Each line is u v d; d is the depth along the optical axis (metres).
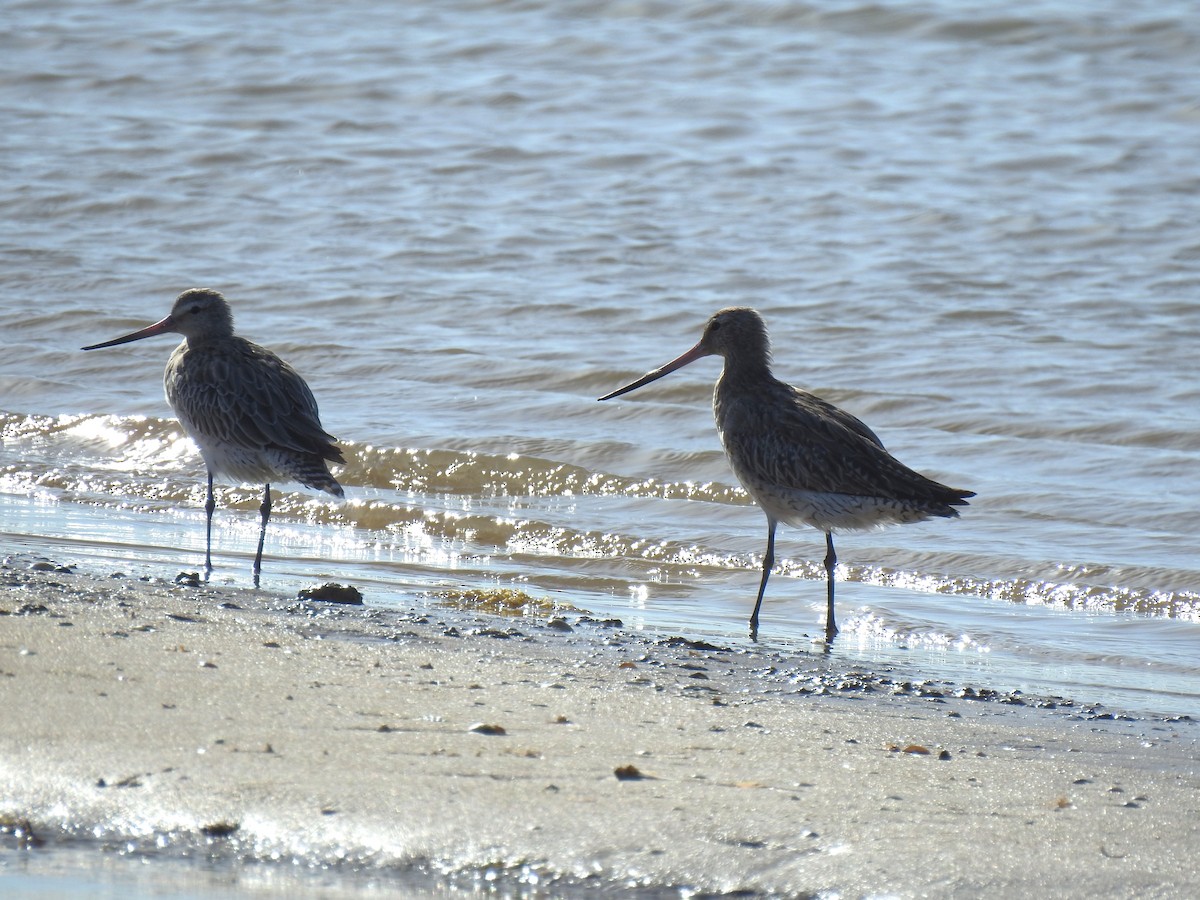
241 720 7.93
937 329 21.95
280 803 6.96
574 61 38.38
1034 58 37.94
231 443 13.77
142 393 18.95
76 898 6.22
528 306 22.80
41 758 7.32
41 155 30.78
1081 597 13.22
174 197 28.52
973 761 8.12
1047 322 22.23
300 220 27.34
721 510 15.62
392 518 15.23
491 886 6.38
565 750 7.80
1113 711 9.68
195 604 10.69
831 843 6.74
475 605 12.12
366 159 31.14
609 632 11.23
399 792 7.11
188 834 6.74
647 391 19.52
